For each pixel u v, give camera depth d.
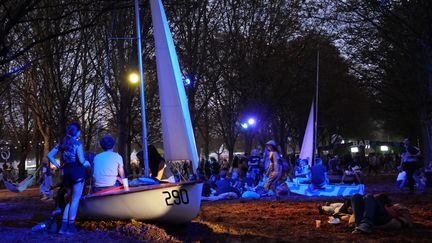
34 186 40.59
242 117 42.00
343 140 81.69
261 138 53.88
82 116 43.31
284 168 19.11
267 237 9.13
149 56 30.89
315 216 12.30
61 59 30.23
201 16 31.03
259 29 39.25
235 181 21.98
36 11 21.00
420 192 19.84
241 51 38.88
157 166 12.52
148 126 47.16
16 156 70.50
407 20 25.61
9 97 42.34
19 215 13.84
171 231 9.88
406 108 46.16
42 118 36.53
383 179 33.78
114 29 24.75
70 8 20.84
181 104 11.13
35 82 35.12
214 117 51.66
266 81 40.97
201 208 15.16
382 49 35.03
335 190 19.92
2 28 11.71
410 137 61.59
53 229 9.53
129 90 24.92
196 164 11.00
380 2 24.36
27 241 8.51
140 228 9.05
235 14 38.12
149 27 24.52
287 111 56.00
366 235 9.11
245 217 12.45
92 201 9.71
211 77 37.34
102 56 26.83
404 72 34.78
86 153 11.34
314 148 24.28
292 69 44.00
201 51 32.41
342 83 53.66
